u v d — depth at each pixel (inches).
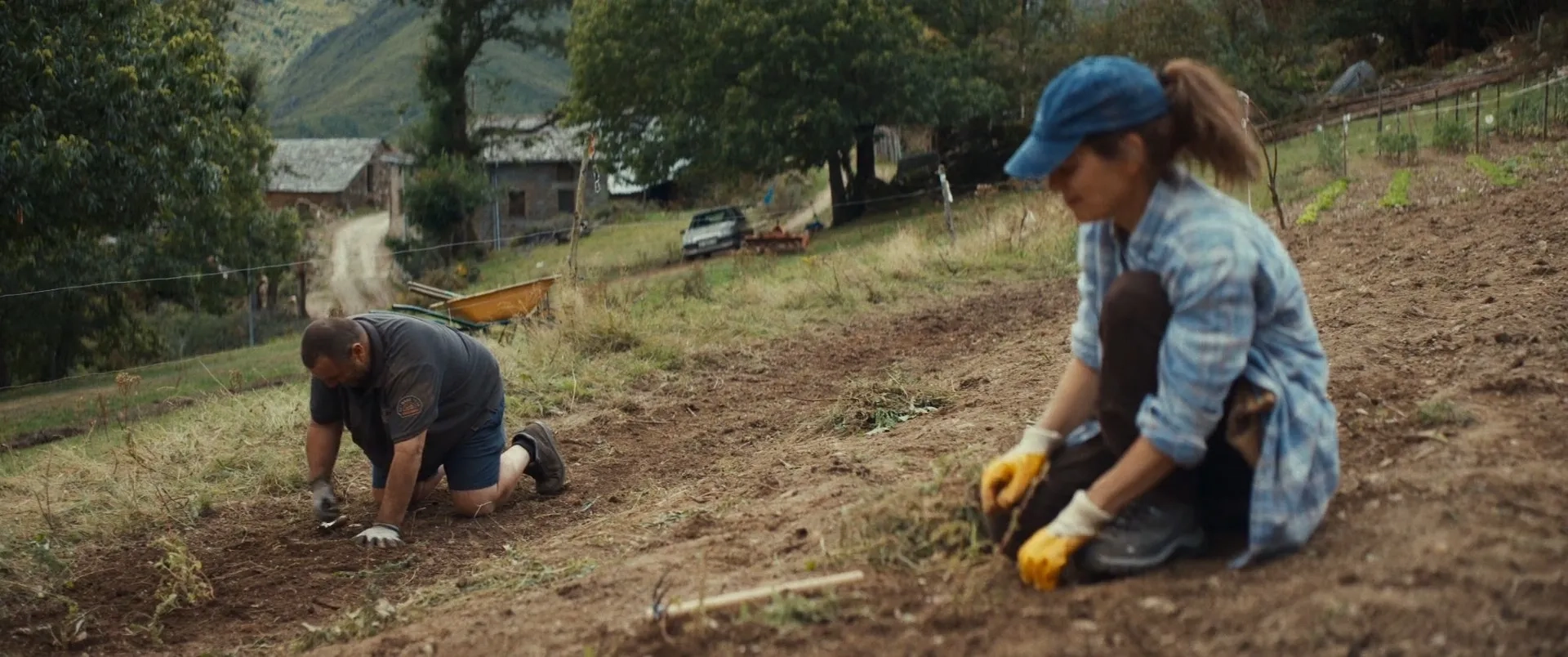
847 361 382.6
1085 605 116.3
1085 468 125.3
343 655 160.4
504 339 430.9
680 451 286.2
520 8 1909.4
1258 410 117.1
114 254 1072.2
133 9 700.0
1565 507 120.6
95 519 251.9
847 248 952.9
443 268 1668.3
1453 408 160.7
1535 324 213.6
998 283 521.3
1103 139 114.2
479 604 177.0
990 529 133.6
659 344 401.7
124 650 187.9
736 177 1357.0
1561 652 96.3
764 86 1264.8
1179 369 112.1
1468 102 973.2
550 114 1974.7
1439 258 320.2
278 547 229.6
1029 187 1035.9
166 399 558.9
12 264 834.8
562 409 339.9
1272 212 569.0
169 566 212.7
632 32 1328.7
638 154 1342.3
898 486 177.0
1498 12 1434.5
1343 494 136.0
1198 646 104.5
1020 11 1473.9
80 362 1134.4
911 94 1247.5
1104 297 123.6
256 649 181.9
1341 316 266.4
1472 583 106.1
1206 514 131.3
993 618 118.2
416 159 1950.1
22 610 204.7
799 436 273.7
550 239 1945.1
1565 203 365.7
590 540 206.2
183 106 726.5
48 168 622.5
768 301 497.7
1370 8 1496.1
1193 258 112.5
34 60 626.5
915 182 1414.9
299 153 2935.5
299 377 616.1
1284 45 1421.0
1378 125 916.6
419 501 247.3
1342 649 100.2
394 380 221.0
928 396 270.7
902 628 121.4
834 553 147.3
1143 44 1248.8
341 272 1961.1
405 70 7278.5
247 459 290.8
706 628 129.0
